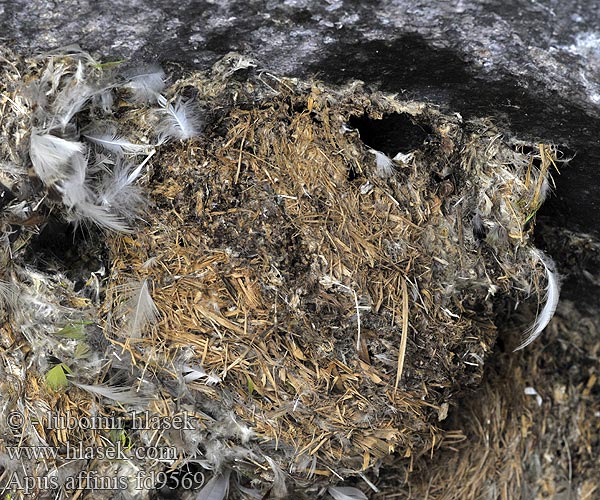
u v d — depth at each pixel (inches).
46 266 22.8
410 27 20.5
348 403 22.6
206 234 22.3
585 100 20.9
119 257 22.8
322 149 22.4
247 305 22.3
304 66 21.8
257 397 22.5
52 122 21.5
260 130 22.5
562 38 20.0
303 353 22.3
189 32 21.0
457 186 22.8
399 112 22.5
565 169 22.9
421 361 22.7
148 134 22.3
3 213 21.9
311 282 22.2
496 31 20.2
